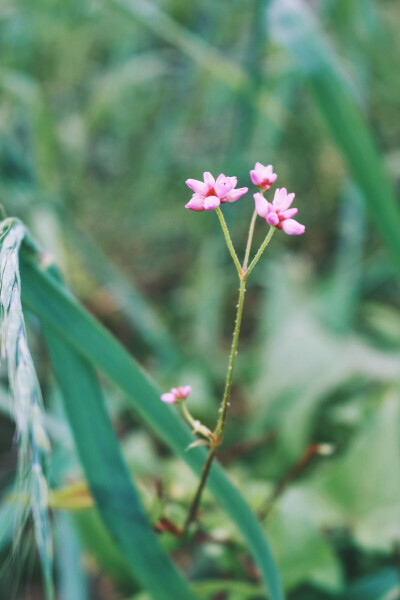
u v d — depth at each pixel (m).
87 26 0.62
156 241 0.63
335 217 0.62
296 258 0.60
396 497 0.30
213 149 0.65
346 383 0.43
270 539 0.28
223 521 0.27
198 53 0.43
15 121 0.56
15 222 0.20
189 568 0.34
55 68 0.63
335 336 0.47
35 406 0.17
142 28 0.62
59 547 0.32
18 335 0.17
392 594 0.27
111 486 0.24
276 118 0.50
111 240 0.63
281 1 0.32
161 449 0.42
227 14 0.60
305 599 0.28
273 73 0.54
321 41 0.31
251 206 0.59
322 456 0.36
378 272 0.55
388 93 0.60
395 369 0.43
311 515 0.30
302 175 0.62
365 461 0.31
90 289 0.55
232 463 0.37
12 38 0.61
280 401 0.43
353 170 0.32
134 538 0.24
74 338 0.23
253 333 0.57
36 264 0.22
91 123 0.61
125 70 0.60
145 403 0.23
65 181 0.59
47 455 0.17
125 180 0.63
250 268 0.19
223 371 0.49
